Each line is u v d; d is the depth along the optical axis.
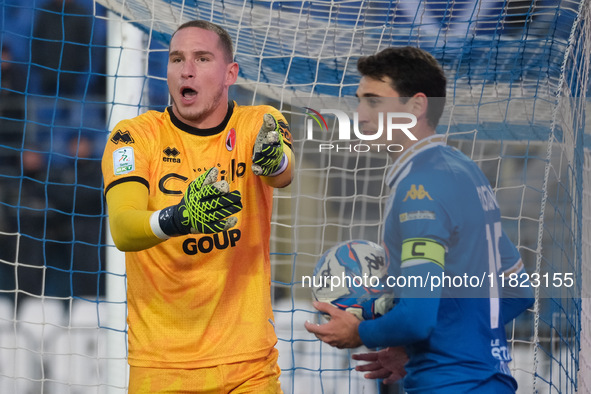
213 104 10.21
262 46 15.77
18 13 22.39
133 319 10.35
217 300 10.11
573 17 14.00
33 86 22.86
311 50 15.82
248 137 10.40
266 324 10.41
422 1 14.67
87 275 23.12
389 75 10.26
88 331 20.16
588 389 13.98
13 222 22.97
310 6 14.83
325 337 10.09
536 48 14.92
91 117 23.22
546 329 17.83
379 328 9.31
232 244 10.16
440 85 10.32
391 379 10.48
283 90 16.03
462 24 14.89
